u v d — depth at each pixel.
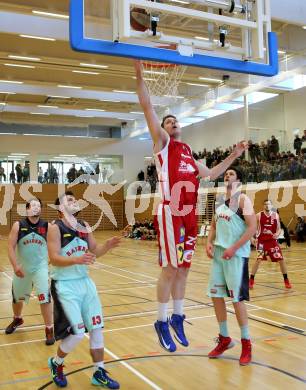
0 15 15.62
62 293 3.83
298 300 7.29
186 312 6.56
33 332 5.73
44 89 24.14
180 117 27.34
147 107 3.37
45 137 30.58
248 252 4.51
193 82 23.53
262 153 20.86
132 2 3.31
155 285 9.16
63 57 19.25
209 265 12.45
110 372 4.26
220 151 23.70
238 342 5.12
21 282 5.41
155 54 3.44
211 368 4.32
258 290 8.21
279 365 4.36
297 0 15.80
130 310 6.84
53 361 3.96
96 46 3.26
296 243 18.08
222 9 3.83
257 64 3.87
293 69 20.12
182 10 3.53
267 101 23.92
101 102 26.95
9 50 18.28
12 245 5.19
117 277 10.41
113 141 32.28
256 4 3.87
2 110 27.08
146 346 5.04
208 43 3.70
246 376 4.09
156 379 4.07
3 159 29.45
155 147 3.45
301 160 18.47
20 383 4.01
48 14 14.91
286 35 18.77
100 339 3.92
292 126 22.50
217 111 26.64
